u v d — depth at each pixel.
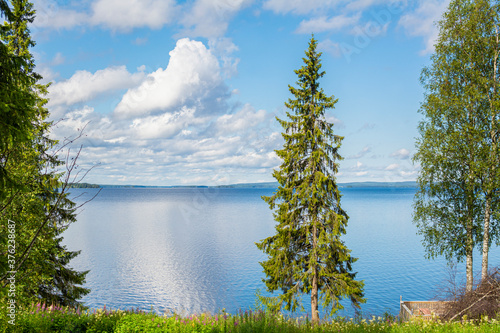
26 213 10.22
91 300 41.25
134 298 41.69
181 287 45.66
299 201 17.41
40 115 11.91
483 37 16.73
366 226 102.19
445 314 12.34
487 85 16.34
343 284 16.08
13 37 12.45
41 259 12.38
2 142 5.34
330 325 10.52
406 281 44.47
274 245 17.80
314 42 17.84
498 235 16.25
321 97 17.12
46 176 10.26
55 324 9.66
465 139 16.33
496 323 9.76
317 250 16.62
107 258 63.25
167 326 9.82
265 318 9.81
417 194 18.12
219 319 10.24
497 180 15.30
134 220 129.12
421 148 17.75
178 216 144.25
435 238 17.59
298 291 17.03
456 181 17.14
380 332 9.45
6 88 5.25
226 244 76.25
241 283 46.88
